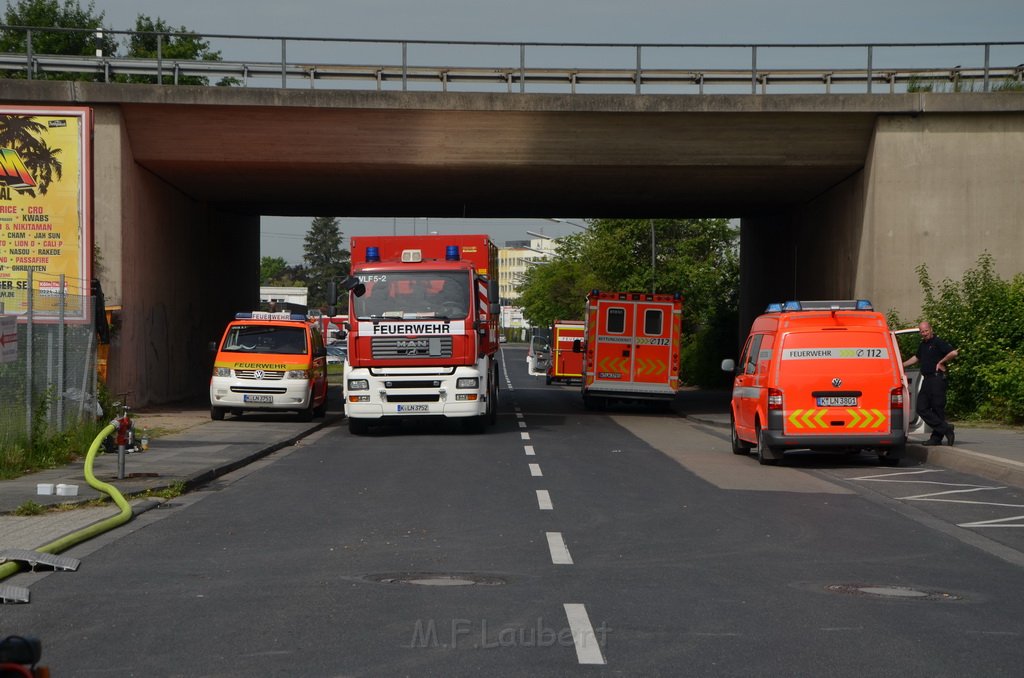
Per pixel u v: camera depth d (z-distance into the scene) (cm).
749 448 1891
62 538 920
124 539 965
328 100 2709
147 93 2689
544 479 1455
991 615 705
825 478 1545
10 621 660
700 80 2781
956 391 2483
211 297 3769
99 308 2436
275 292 8656
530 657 586
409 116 2748
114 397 2652
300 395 2530
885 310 2769
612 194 3369
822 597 753
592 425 2656
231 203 3644
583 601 725
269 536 983
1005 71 2792
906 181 2761
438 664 570
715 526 1072
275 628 644
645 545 954
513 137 2792
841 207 3052
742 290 4509
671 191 3281
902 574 846
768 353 1716
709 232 5700
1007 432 2138
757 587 782
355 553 898
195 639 618
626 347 3216
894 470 1664
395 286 2206
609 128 2773
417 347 2183
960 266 2759
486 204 3672
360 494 1288
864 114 2738
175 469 1462
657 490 1357
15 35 6103
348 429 2456
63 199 2431
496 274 2883
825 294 3222
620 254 5628
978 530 1086
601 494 1305
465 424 2338
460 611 691
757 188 3195
